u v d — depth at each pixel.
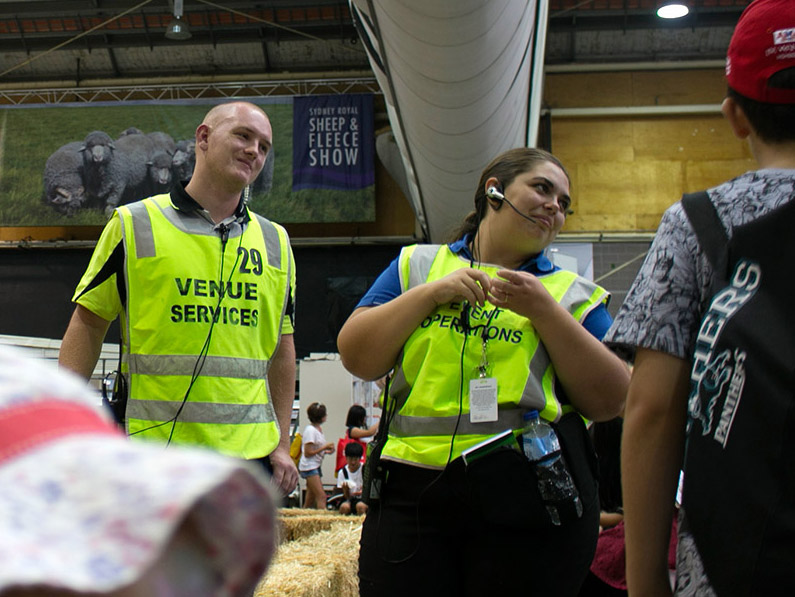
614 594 2.97
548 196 2.01
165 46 15.40
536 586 1.75
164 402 2.20
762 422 0.96
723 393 1.01
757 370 0.98
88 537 0.29
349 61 15.32
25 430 0.31
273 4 14.73
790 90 1.09
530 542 1.76
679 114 14.35
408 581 1.79
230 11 14.64
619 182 14.20
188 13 14.98
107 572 0.28
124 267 2.24
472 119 6.81
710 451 1.02
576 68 14.45
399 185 14.61
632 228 14.07
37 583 0.27
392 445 1.86
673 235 1.17
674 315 1.15
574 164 14.30
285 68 15.48
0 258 14.88
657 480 1.16
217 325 2.27
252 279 2.36
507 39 5.53
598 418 1.92
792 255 1.02
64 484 0.30
